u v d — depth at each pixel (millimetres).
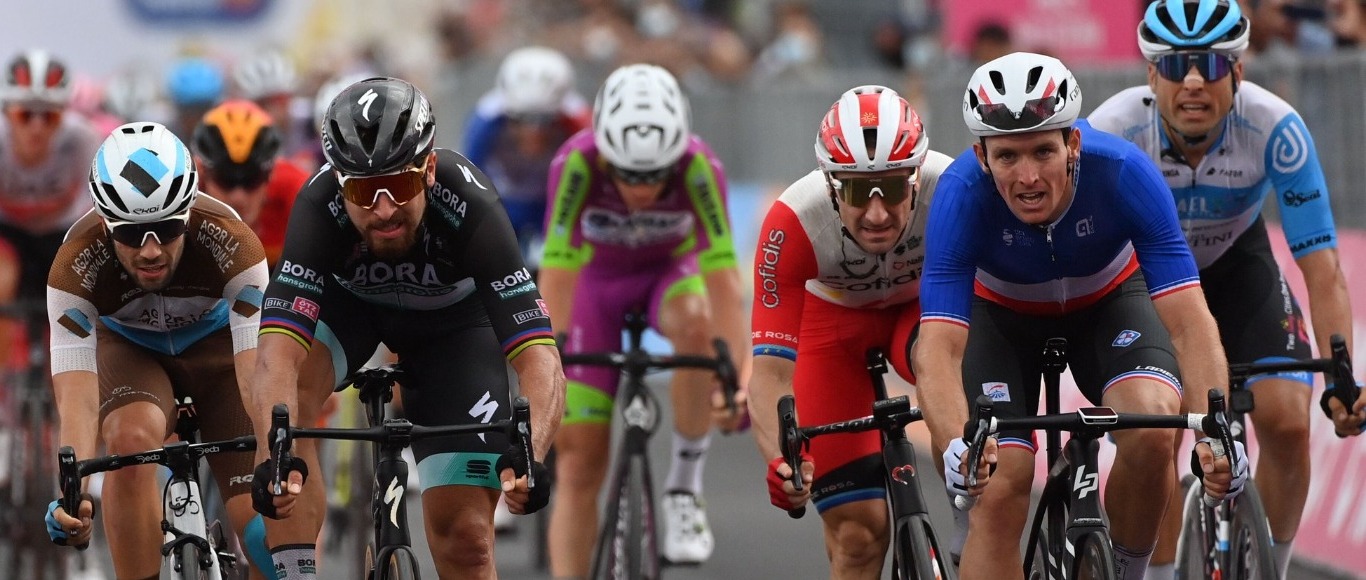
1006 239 14430
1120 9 29453
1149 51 16219
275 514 13031
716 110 46500
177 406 16328
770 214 15484
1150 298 14969
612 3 52969
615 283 20688
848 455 15680
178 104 30328
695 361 17844
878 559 15680
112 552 15500
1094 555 13117
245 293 15320
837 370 16203
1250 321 17109
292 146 31781
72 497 13398
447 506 14711
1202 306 14039
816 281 16297
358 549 21312
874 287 15805
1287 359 16688
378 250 13930
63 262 15000
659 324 20422
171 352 16031
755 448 32156
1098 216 14312
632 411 18219
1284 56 24141
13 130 23578
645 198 19234
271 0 65812
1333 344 15047
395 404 24547
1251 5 25359
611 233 20266
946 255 14141
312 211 14344
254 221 18719
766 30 52969
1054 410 14727
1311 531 21609
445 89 56125
